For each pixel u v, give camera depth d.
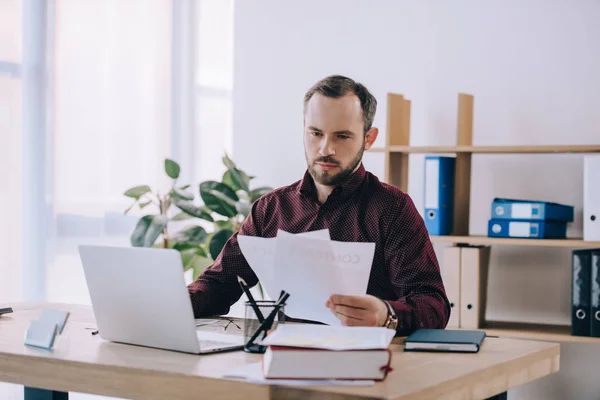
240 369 1.54
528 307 3.75
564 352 3.67
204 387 1.51
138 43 4.75
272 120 4.39
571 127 3.69
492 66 3.84
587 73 3.65
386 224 2.31
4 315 2.31
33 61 4.19
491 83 3.85
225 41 5.28
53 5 4.28
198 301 2.23
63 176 4.36
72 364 1.67
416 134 4.03
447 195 3.62
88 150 4.49
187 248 4.05
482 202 3.86
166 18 4.92
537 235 3.39
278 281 1.83
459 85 3.92
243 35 4.46
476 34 3.88
